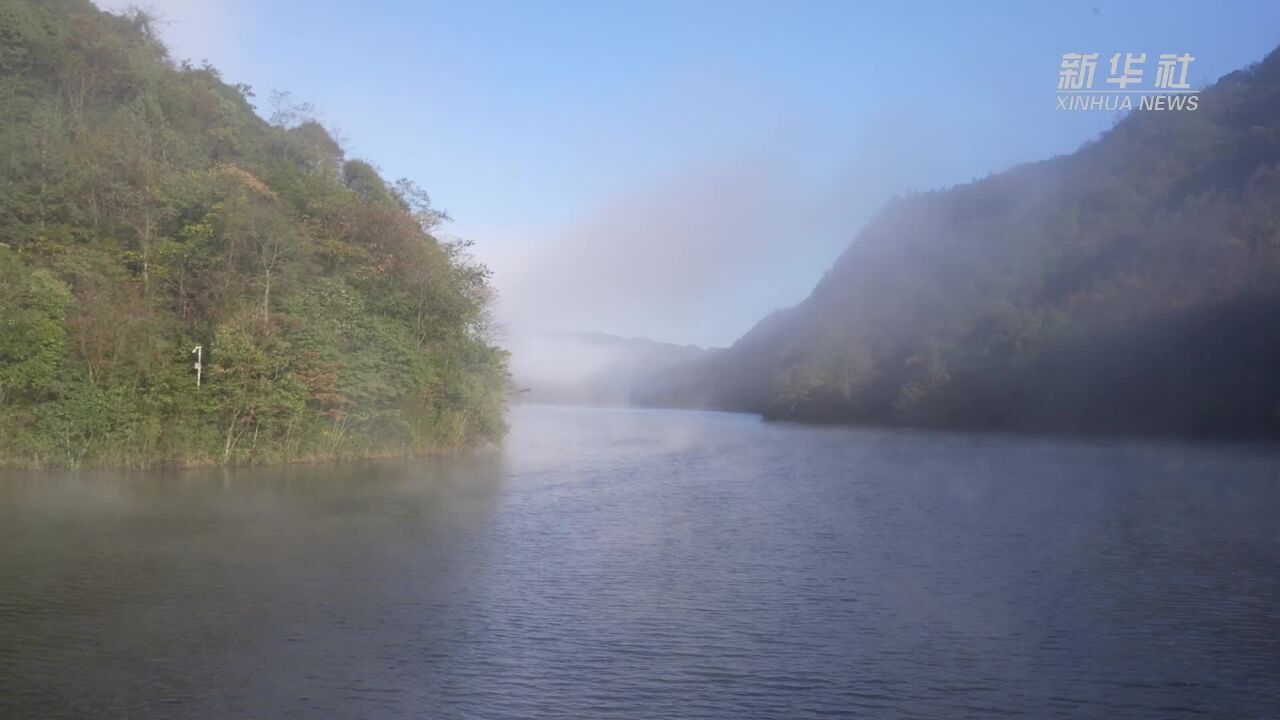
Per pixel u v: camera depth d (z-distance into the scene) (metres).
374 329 39.81
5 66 42.19
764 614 12.78
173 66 54.84
